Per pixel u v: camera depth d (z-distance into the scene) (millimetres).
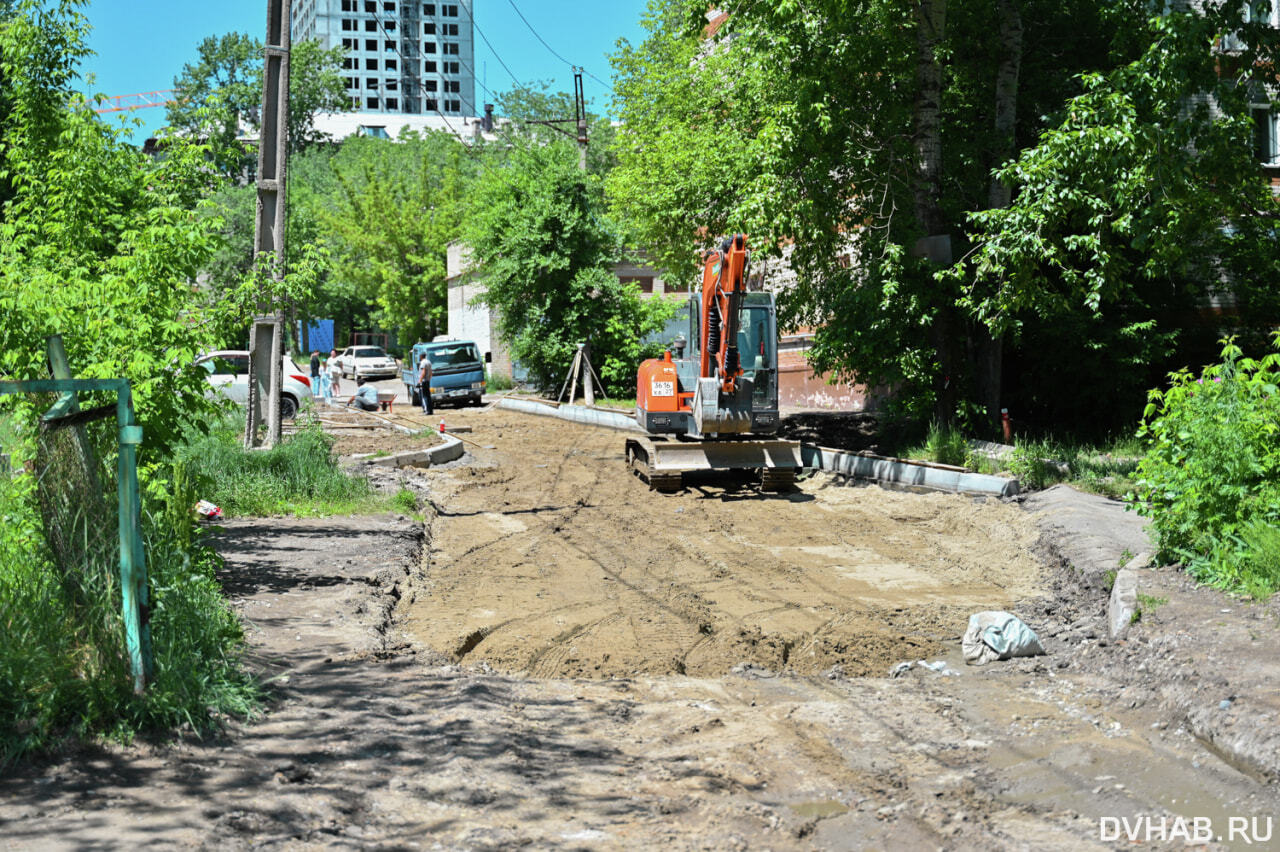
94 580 5715
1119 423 20672
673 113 26969
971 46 20844
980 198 20172
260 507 13758
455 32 156000
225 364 24812
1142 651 7484
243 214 47125
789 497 17297
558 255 37188
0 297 8133
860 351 19109
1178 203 14109
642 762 5707
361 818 4727
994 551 12539
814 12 17672
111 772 5012
